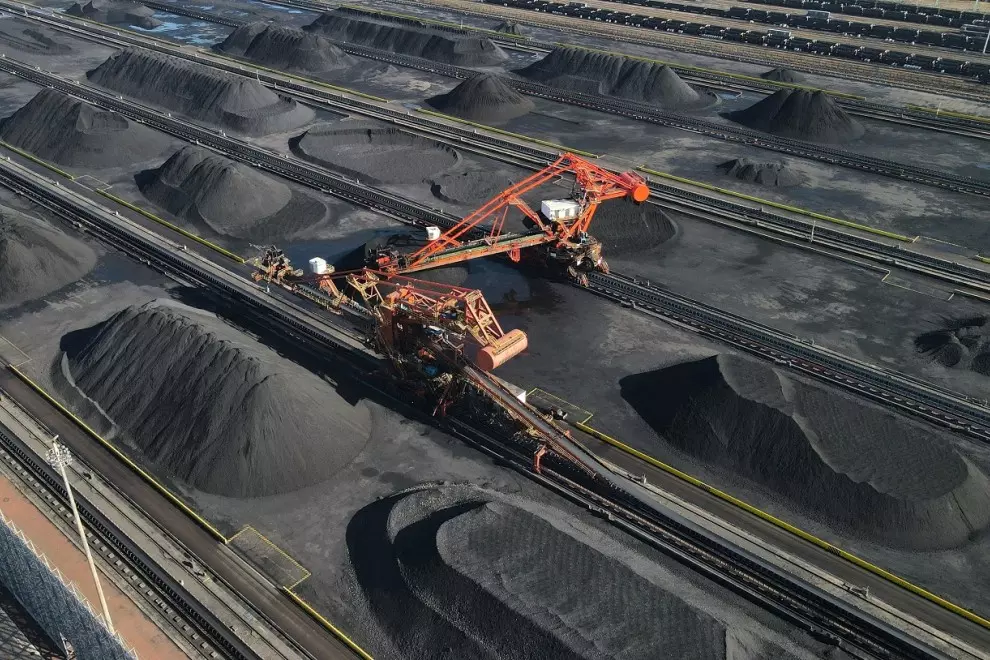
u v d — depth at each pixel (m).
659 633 25.81
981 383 41.41
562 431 35.03
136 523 32.31
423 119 77.94
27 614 28.45
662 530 32.41
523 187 63.56
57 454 23.31
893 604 29.25
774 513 33.28
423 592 28.08
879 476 33.19
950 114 78.44
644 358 43.09
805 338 44.91
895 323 46.56
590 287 50.16
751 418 35.78
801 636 28.12
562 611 26.62
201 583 29.73
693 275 51.53
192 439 35.44
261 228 56.81
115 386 38.84
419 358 39.00
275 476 34.19
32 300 47.66
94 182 63.66
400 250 53.12
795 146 71.88
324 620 28.33
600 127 76.75
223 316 46.84
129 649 24.98
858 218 58.88
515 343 39.28
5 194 61.59
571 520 32.72
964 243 55.28
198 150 62.47
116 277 50.75
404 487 34.34
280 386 35.84
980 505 32.91
